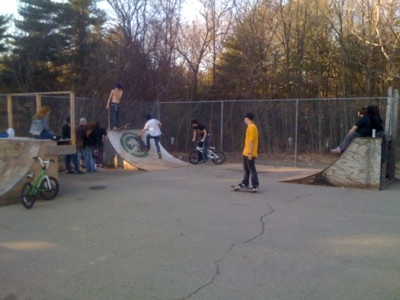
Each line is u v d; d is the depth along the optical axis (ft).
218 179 37.14
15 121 45.50
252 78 70.49
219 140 57.36
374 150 31.40
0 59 89.56
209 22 75.36
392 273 14.60
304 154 54.13
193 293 13.02
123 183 35.01
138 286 13.64
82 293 13.17
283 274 14.51
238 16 73.00
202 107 58.70
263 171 43.29
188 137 59.77
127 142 48.19
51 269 15.34
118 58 70.79
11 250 17.69
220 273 14.66
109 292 13.20
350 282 13.79
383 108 49.93
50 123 47.42
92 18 87.56
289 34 70.28
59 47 86.02
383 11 64.28
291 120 54.70
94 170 42.52
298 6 70.90
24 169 28.53
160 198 28.48
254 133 30.17
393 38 63.57
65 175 39.88
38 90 86.22
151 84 69.41
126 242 18.52
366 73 65.92
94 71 74.59
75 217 23.36
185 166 47.06
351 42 68.28
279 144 55.42
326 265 15.38
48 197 28.37
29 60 84.94
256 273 14.64
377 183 31.37
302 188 32.22
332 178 33.35
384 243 18.10
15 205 26.73
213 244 18.04
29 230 20.80
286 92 71.20
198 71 75.56
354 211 24.25
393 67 61.31
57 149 30.81
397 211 24.25
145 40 71.36
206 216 23.15
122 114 56.34
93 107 52.85
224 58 74.79
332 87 71.26
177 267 15.31
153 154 49.39
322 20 69.72
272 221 21.91
